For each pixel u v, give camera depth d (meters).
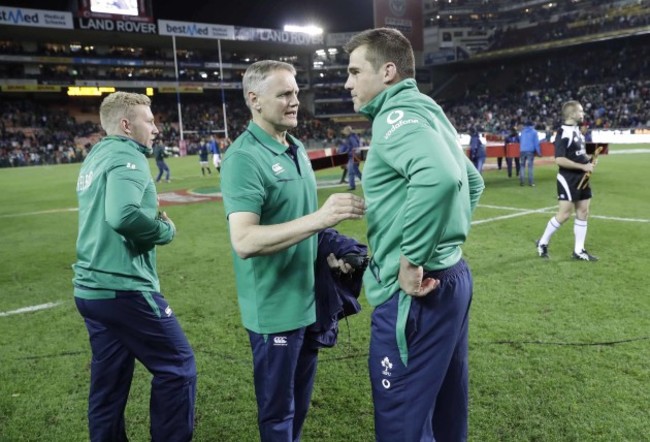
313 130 55.56
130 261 2.51
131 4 45.22
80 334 4.66
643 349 3.82
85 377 3.83
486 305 4.84
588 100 44.47
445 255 1.96
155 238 2.49
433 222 1.65
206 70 56.62
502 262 6.29
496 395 3.28
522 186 13.27
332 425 3.08
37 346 4.40
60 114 47.06
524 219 8.95
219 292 5.69
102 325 2.60
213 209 11.94
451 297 1.97
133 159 2.48
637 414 3.02
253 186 2.22
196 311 5.09
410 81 1.96
